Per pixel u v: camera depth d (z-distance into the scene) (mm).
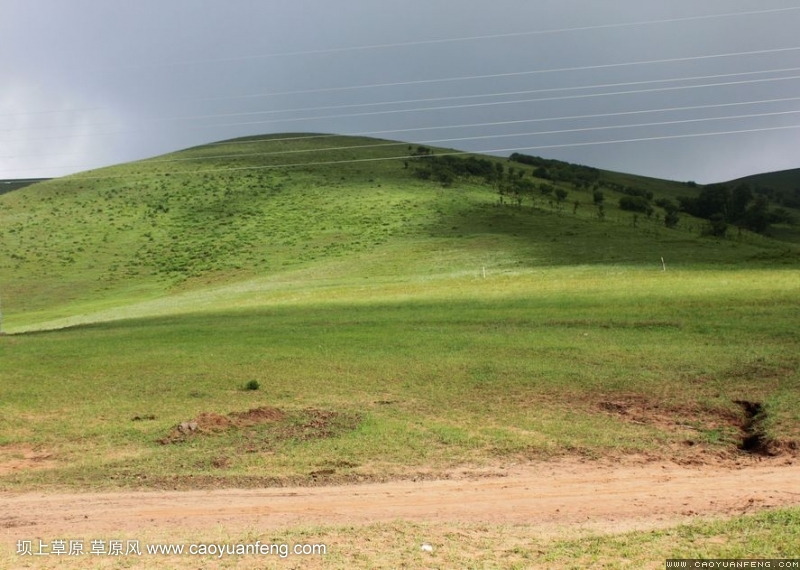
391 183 116188
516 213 94062
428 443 21688
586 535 12719
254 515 15125
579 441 21625
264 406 26172
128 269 88625
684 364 30047
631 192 136250
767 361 29406
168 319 50469
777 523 12625
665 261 61312
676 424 23297
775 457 19938
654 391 26844
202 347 37656
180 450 21438
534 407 25656
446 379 29656
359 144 157500
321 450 21094
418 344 36094
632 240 74438
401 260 73125
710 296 43062
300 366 32469
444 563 11133
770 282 46094
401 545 12070
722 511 14336
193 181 126500
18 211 118375
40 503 16812
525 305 45125
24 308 76438
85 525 14578
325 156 143500
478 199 103625
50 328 58438
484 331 38594
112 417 25500
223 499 16766
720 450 20797
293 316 47000
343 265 74312
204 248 92438
